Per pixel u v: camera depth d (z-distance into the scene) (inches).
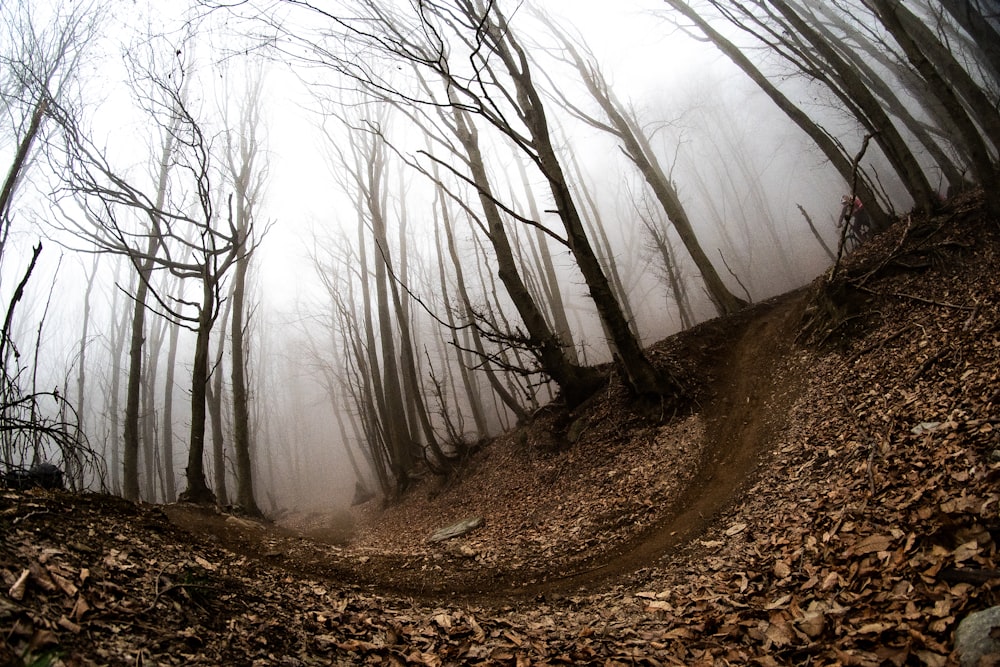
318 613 184.4
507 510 439.5
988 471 172.2
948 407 232.7
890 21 379.2
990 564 137.1
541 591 251.3
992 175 365.4
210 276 446.0
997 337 259.9
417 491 714.8
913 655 120.0
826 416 311.0
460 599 247.8
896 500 190.2
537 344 522.6
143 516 267.3
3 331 245.6
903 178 455.8
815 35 477.1
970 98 401.1
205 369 444.1
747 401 405.4
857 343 372.8
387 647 161.8
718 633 157.8
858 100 462.6
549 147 402.0
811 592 166.4
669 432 414.0
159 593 143.1
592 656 155.6
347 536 629.3
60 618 112.2
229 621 148.0
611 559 275.4
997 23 519.5
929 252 389.7
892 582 149.6
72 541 165.6
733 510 271.9
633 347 444.5
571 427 511.2
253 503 615.5
